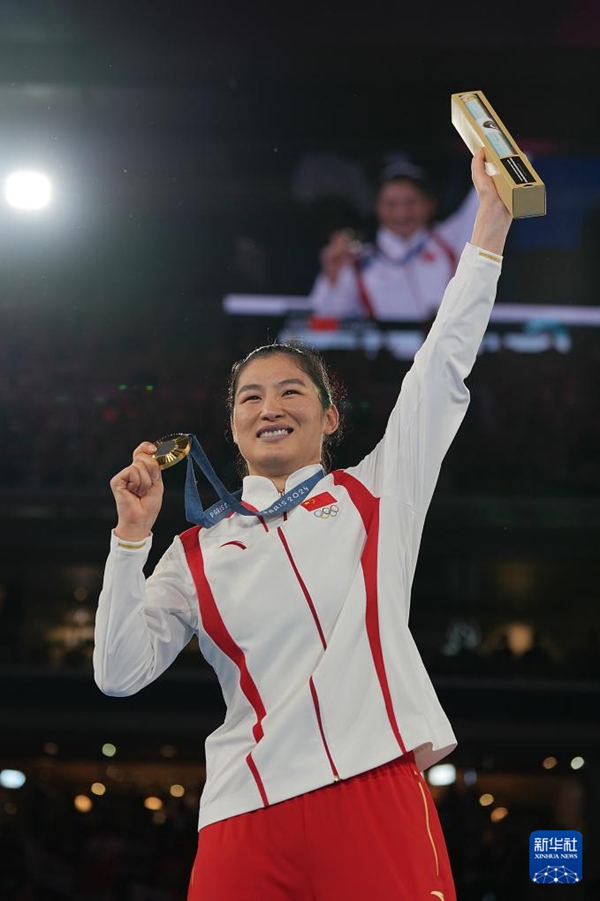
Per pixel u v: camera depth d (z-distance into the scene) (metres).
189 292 36.56
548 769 29.25
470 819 27.72
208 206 36.28
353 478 5.38
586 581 34.56
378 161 37.41
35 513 32.62
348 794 4.55
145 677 5.04
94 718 28.69
